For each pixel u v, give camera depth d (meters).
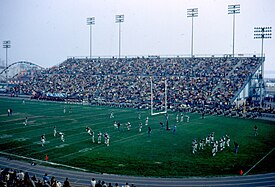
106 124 43.97
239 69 74.00
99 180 20.11
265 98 78.50
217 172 23.84
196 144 30.45
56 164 25.61
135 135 36.94
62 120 47.09
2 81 113.00
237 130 40.97
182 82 73.19
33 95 79.06
